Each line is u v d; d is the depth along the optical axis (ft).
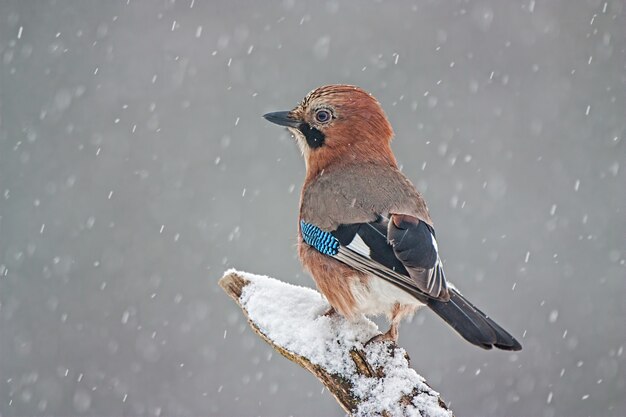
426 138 54.29
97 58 56.95
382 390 22.04
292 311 24.43
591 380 44.42
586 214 50.60
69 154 52.03
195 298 46.85
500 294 47.75
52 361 44.62
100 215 49.29
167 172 51.65
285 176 51.39
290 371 44.91
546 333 46.11
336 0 60.08
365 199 25.40
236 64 57.21
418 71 57.98
